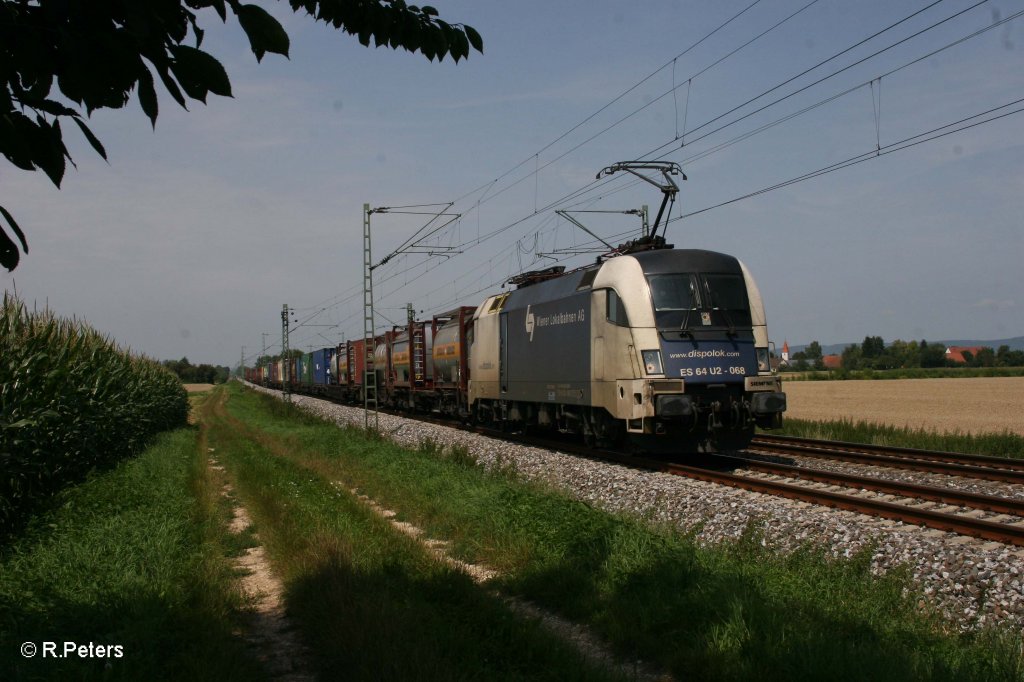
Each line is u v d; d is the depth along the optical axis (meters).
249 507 12.78
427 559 8.48
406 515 11.93
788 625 5.83
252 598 7.68
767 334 15.49
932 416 34.69
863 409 40.25
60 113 2.48
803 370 129.00
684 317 14.87
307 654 6.16
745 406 14.81
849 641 5.54
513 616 6.56
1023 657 5.28
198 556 8.76
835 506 10.38
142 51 2.39
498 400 23.80
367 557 8.51
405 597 7.06
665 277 15.14
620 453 16.64
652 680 5.51
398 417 35.47
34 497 11.66
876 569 7.55
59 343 14.20
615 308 15.54
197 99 2.49
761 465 14.41
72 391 14.08
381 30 3.66
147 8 2.28
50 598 6.44
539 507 10.23
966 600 6.59
